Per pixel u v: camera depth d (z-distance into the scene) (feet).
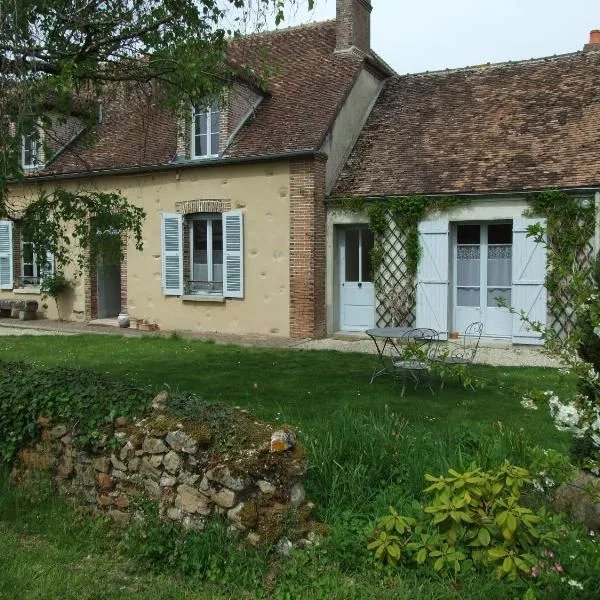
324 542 12.09
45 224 21.57
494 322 41.93
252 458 12.34
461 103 48.06
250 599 11.05
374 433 16.19
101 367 32.71
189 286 49.14
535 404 11.19
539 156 40.47
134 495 13.55
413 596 10.57
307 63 50.62
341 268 46.19
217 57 25.35
